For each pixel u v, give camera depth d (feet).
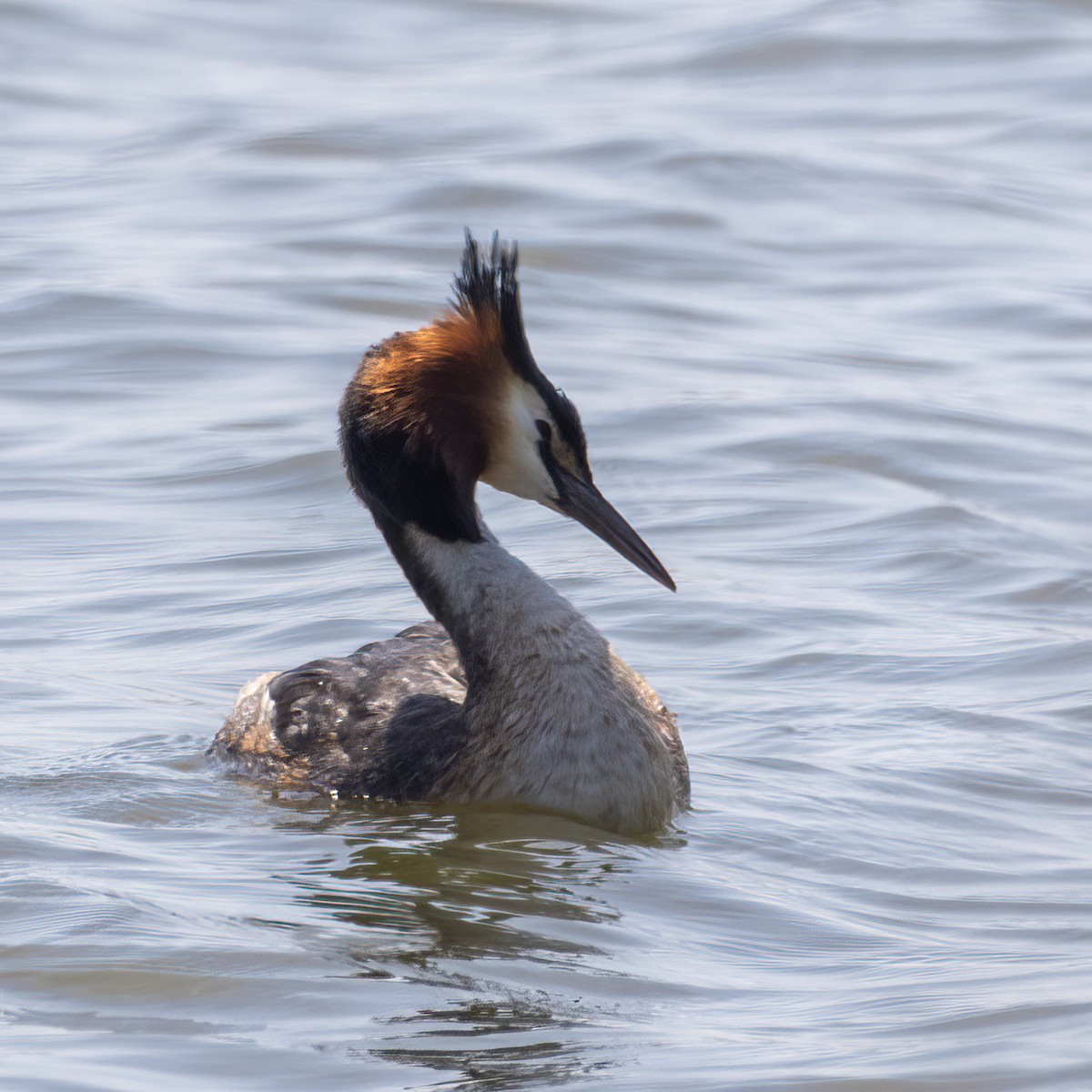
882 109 110.11
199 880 30.76
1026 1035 24.17
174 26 135.95
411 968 26.84
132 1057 23.48
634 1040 24.25
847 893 30.89
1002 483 57.00
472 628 35.83
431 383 36.01
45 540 51.93
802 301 78.38
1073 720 39.68
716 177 94.48
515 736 34.83
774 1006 25.61
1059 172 98.94
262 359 68.18
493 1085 22.76
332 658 41.01
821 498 55.67
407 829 33.94
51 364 67.21
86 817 34.27
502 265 36.29
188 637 45.62
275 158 99.35
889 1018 24.94
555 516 55.26
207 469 57.57
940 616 46.60
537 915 29.40
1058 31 124.06
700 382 66.69
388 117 108.58
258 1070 23.15
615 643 45.06
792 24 127.54
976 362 70.33
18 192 93.76
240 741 38.01
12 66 121.70
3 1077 22.62
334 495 55.83
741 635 45.37
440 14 142.31
